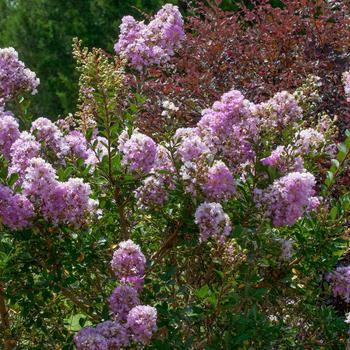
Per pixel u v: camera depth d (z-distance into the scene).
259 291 4.25
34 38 17.52
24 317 4.44
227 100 4.52
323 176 6.22
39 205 4.05
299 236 4.59
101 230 4.64
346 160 4.76
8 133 4.41
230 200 4.51
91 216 4.33
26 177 3.97
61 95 16.88
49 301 4.55
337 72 7.52
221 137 4.57
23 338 4.58
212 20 8.41
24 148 4.22
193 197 4.31
